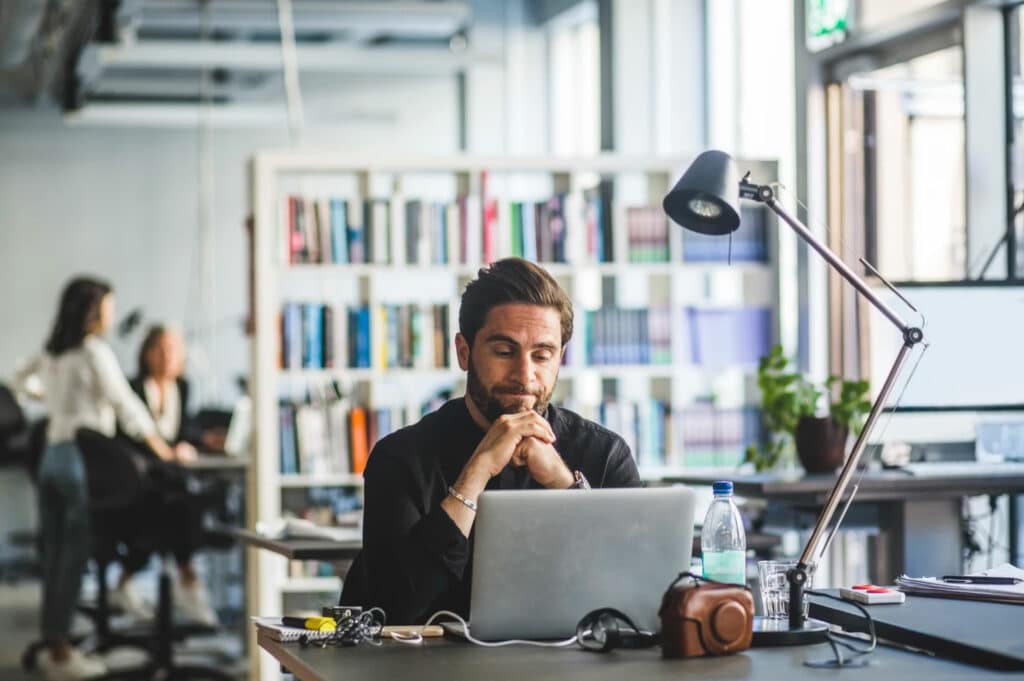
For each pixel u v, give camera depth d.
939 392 5.09
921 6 6.16
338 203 6.82
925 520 5.05
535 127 12.28
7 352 12.88
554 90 12.14
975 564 5.69
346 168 6.74
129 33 10.23
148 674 6.78
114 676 6.75
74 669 7.25
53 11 9.73
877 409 2.73
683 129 9.27
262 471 6.66
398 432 3.03
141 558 7.22
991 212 5.81
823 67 6.84
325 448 6.79
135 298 13.09
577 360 7.08
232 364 13.19
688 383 8.39
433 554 2.76
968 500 5.66
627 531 2.51
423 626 2.65
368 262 6.85
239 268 13.23
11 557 11.54
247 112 12.59
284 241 6.77
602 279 7.99
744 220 7.12
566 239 7.05
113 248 13.05
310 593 6.52
